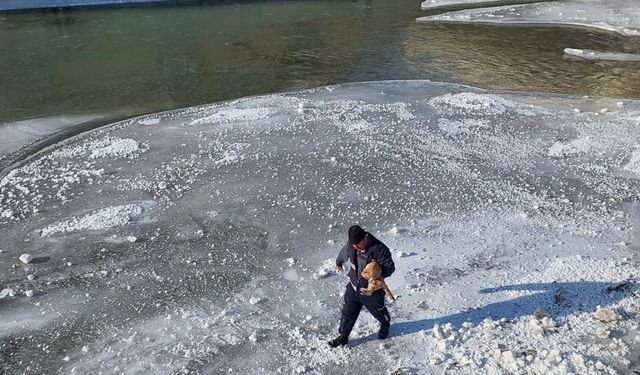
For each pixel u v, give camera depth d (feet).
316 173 35.55
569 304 22.71
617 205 31.32
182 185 34.42
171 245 28.50
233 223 30.35
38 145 41.65
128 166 37.04
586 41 73.41
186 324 22.88
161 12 89.04
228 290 24.95
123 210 31.37
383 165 36.50
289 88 55.42
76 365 20.93
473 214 30.55
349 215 30.83
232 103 49.11
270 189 33.76
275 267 26.50
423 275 25.12
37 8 89.66
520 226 29.22
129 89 55.16
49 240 29.01
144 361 20.97
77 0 92.17
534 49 69.92
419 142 39.88
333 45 72.13
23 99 52.34
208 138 41.16
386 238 28.40
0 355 21.57
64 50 68.74
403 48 70.49
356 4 98.37
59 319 23.43
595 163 36.45
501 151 38.34
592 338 20.88
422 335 21.44
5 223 30.58
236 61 64.85
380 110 46.26
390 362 20.33
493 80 57.36
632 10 86.94
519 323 21.77
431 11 93.40
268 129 42.52
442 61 64.75
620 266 25.08
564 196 32.30
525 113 45.44
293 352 21.11
